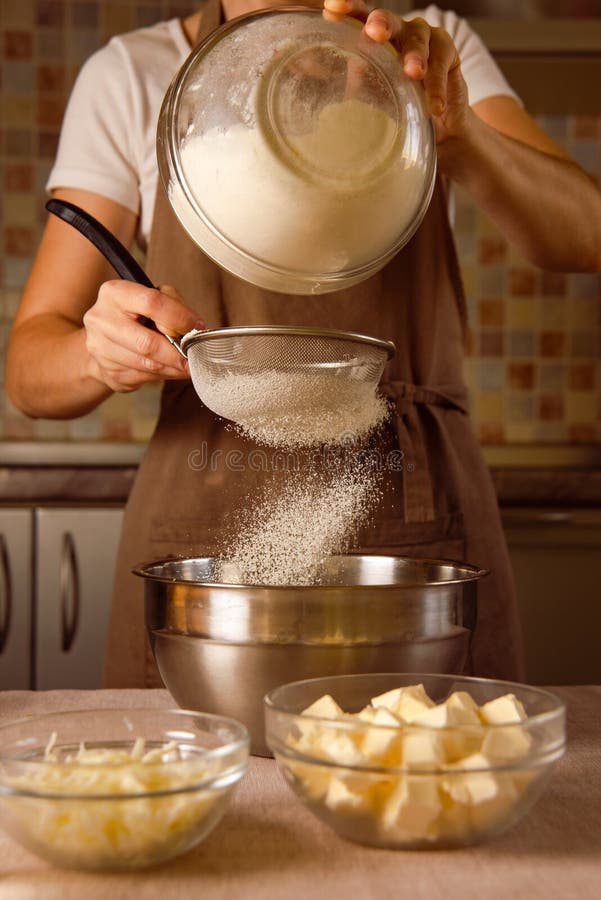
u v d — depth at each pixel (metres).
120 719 0.62
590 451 2.39
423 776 0.52
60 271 1.22
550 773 0.56
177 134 0.74
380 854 0.54
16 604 1.80
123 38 1.27
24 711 0.82
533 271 2.41
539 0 2.33
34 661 1.80
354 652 0.69
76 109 1.25
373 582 0.88
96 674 1.81
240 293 1.13
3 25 2.37
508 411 2.42
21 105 2.37
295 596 0.69
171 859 0.53
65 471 1.79
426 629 0.70
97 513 1.80
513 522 1.77
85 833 0.50
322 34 0.72
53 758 0.58
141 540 1.11
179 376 0.91
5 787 0.51
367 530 1.06
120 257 0.89
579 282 2.42
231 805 0.62
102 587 1.80
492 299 2.42
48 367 1.12
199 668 0.71
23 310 1.23
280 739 0.57
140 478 1.14
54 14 2.37
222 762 0.54
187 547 1.08
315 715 0.59
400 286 1.14
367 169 0.70
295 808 0.61
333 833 0.57
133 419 2.38
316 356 0.75
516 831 0.58
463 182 1.05
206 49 0.75
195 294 1.14
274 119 0.69
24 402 1.20
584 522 1.77
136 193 1.25
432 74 0.76
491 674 1.12
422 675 0.66
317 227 0.71
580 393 2.42
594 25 2.01
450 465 1.12
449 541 1.11
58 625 1.80
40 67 2.37
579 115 2.40
